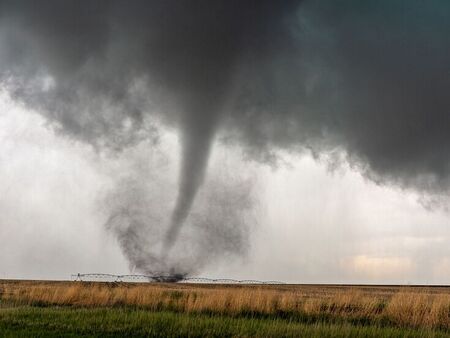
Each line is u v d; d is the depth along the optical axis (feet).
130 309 71.10
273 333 53.67
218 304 69.51
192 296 75.41
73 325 56.65
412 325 60.59
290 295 74.79
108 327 55.57
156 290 84.64
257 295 72.54
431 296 69.36
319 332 54.34
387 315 64.54
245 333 53.52
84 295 81.00
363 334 54.13
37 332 53.16
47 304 78.95
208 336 52.16
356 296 75.87
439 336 54.65
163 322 58.08
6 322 58.29
